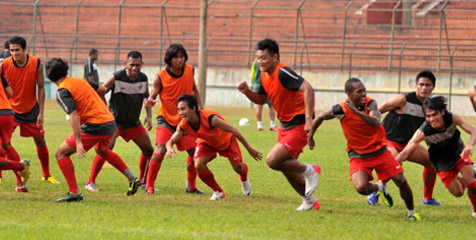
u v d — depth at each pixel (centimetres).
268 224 2512
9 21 14375
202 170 3138
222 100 12325
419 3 13250
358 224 2567
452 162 2848
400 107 3200
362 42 11394
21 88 3450
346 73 11894
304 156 5056
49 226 2370
